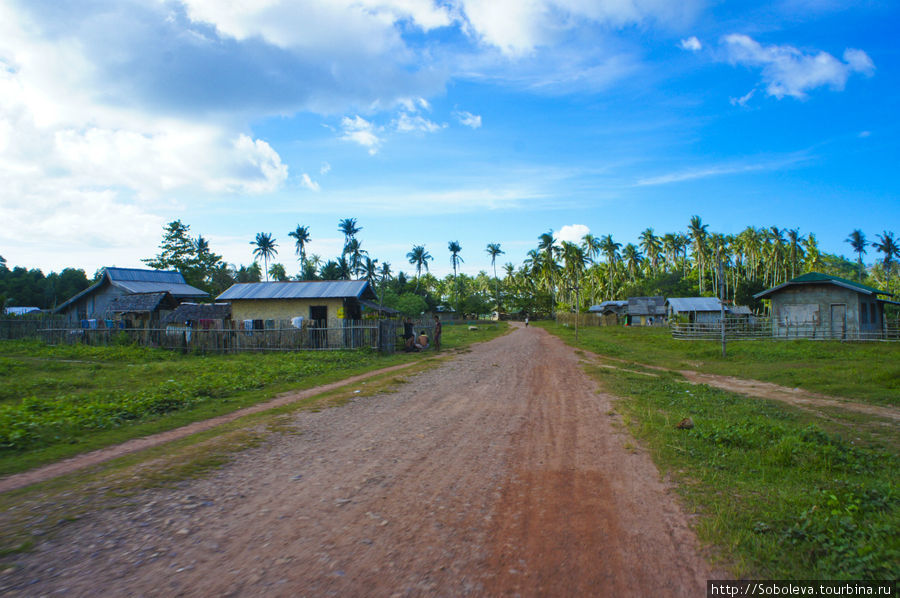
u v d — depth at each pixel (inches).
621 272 3799.2
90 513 187.9
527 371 661.9
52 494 208.8
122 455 277.3
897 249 2714.1
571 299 3959.2
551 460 261.4
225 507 194.4
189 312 1158.3
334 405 411.5
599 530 175.9
